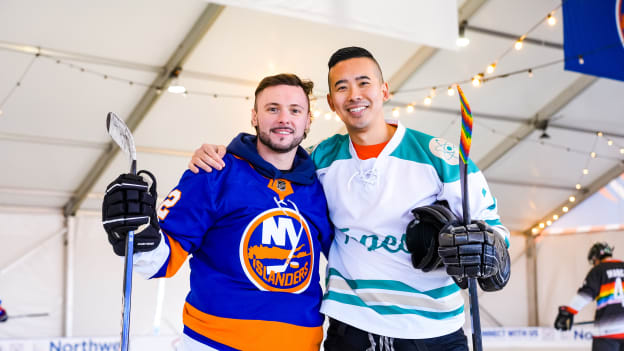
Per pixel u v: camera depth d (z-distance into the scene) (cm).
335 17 347
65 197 834
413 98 727
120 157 739
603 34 492
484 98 745
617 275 645
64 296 848
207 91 656
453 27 375
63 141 706
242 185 207
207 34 585
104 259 873
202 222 201
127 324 162
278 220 206
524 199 984
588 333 942
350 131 223
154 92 639
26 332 827
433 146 218
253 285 199
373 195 217
